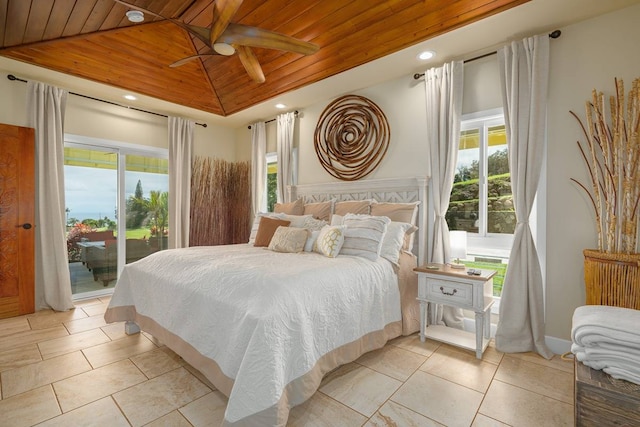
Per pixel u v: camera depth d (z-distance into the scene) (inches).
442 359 90.9
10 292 125.8
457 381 79.2
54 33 108.4
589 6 84.9
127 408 67.9
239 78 151.1
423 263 116.2
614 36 86.7
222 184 199.9
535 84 95.1
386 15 100.3
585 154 90.7
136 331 108.7
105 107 157.6
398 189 127.4
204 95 166.7
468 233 117.9
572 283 92.8
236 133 215.9
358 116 144.3
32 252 131.1
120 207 165.8
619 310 54.4
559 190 94.9
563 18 90.3
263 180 191.6
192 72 150.3
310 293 71.4
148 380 79.2
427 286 101.0
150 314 92.8
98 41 118.9
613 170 82.8
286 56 128.9
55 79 134.4
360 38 110.4
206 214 191.6
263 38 84.5
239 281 73.0
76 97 148.3
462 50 109.0
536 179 95.5
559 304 94.9
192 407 68.4
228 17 72.4
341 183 144.8
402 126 130.3
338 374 82.4
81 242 153.5
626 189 79.2
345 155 148.1
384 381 79.1
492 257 112.2
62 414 65.7
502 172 110.8
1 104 127.6
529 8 86.0
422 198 118.0
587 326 48.5
